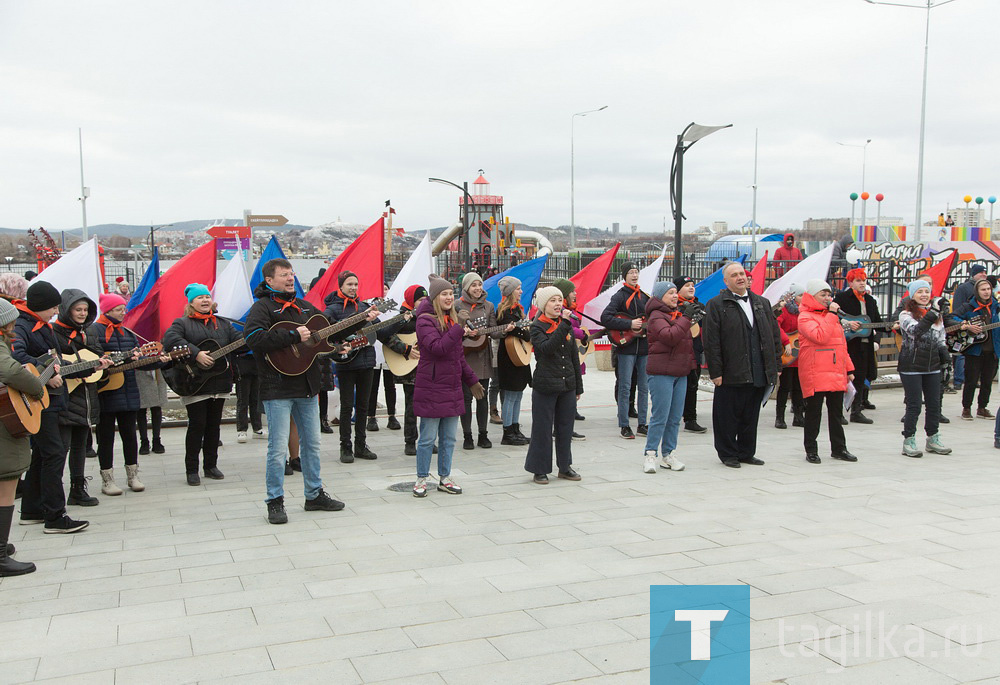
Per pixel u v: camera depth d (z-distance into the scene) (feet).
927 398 29.55
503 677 12.41
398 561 18.06
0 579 17.16
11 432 17.21
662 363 26.48
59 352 21.09
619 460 29.14
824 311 28.14
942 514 21.54
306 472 22.36
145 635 14.17
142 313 31.86
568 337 25.34
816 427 28.30
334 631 14.23
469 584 16.49
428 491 24.72
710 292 42.42
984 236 91.97
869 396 44.37
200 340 25.66
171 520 21.88
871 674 12.37
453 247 134.92
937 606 15.06
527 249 121.60
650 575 16.89
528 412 41.11
